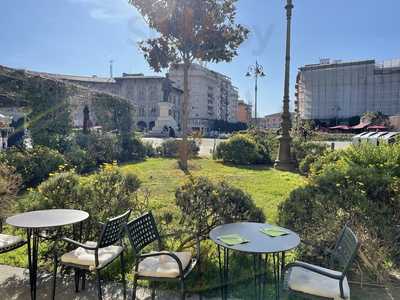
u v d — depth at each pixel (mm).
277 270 2805
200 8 10367
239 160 12953
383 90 58031
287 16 11125
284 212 3662
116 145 13047
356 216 3443
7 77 9086
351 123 59406
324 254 3193
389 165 4137
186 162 11133
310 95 64938
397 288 3131
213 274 3084
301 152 11773
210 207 3393
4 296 3051
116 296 3029
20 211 3752
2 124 10164
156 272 2533
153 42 11094
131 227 2666
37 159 7570
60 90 10477
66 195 3713
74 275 3355
